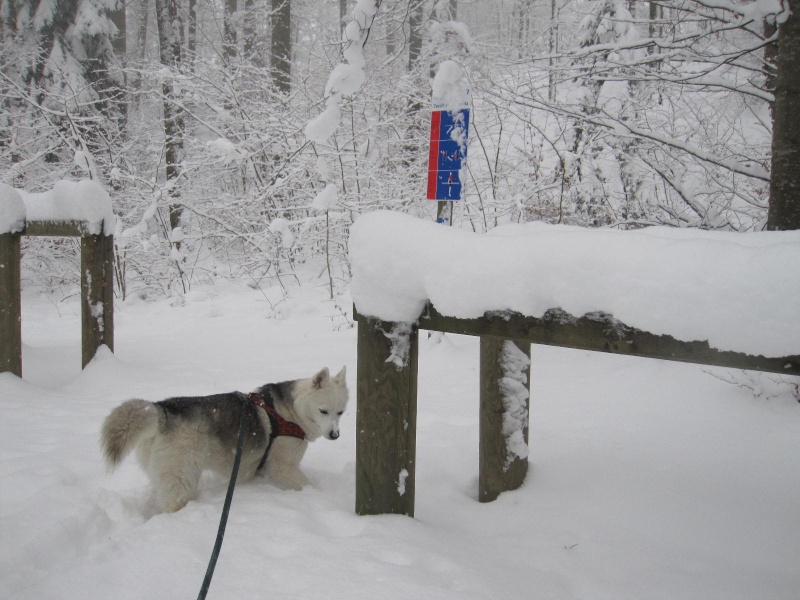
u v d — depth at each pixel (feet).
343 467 12.94
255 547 8.23
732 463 11.80
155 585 7.35
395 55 35.37
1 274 18.28
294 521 9.17
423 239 8.40
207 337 28.45
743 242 6.97
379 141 37.04
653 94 26.09
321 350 24.54
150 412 10.25
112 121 49.44
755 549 8.94
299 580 7.37
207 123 38.50
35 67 50.29
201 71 41.16
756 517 9.78
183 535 8.65
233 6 61.87
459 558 8.25
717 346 6.11
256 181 38.96
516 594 7.43
